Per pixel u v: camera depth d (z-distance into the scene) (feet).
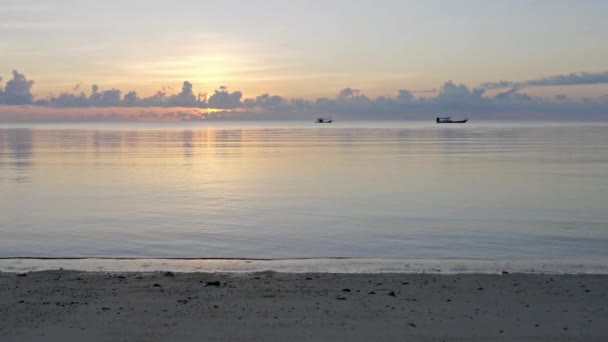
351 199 83.10
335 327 24.30
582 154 187.52
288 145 268.00
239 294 29.19
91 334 23.52
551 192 90.22
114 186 101.50
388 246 51.19
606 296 28.73
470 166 140.36
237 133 542.98
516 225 61.36
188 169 137.69
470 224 62.08
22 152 211.00
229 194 89.71
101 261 39.45
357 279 32.50
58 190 95.04
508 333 23.67
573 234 56.34
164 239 54.24
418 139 333.62
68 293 29.30
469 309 26.73
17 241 53.47
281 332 23.70
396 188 96.48
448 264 38.11
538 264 37.93
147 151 221.05
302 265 38.14
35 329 24.08
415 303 27.66
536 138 344.08
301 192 91.81
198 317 25.52
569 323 24.81
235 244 52.08
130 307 26.96
